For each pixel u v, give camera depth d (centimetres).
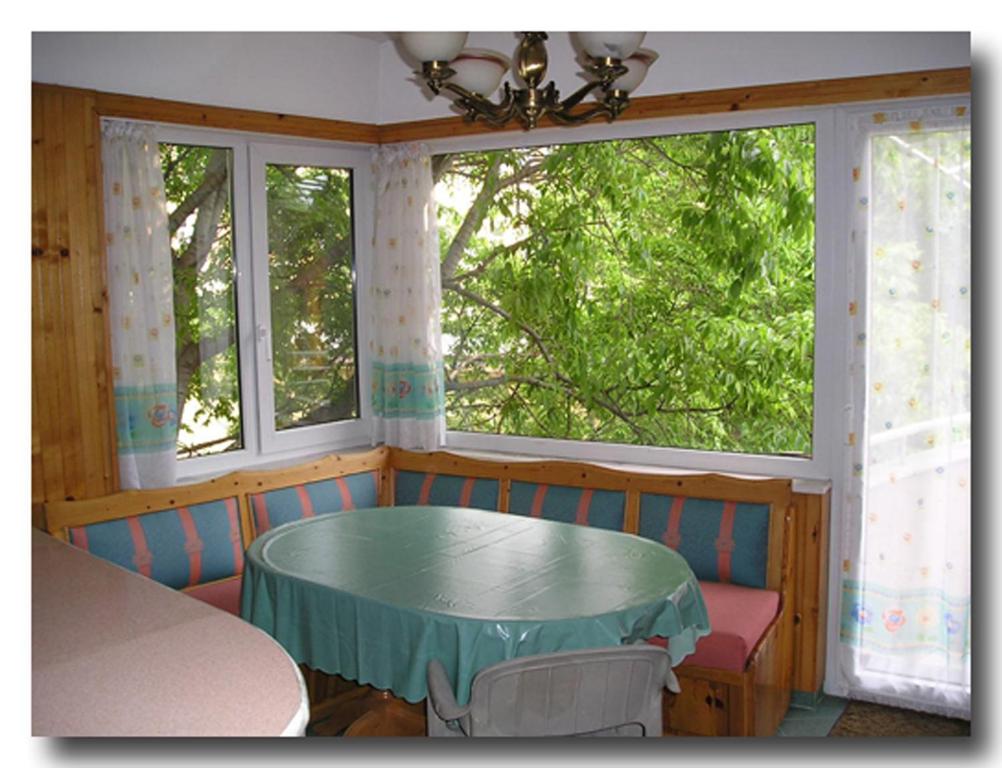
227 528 323
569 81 344
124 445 308
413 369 386
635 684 184
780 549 300
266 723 125
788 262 329
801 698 308
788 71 300
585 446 370
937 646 296
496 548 251
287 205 373
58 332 281
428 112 376
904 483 295
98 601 179
